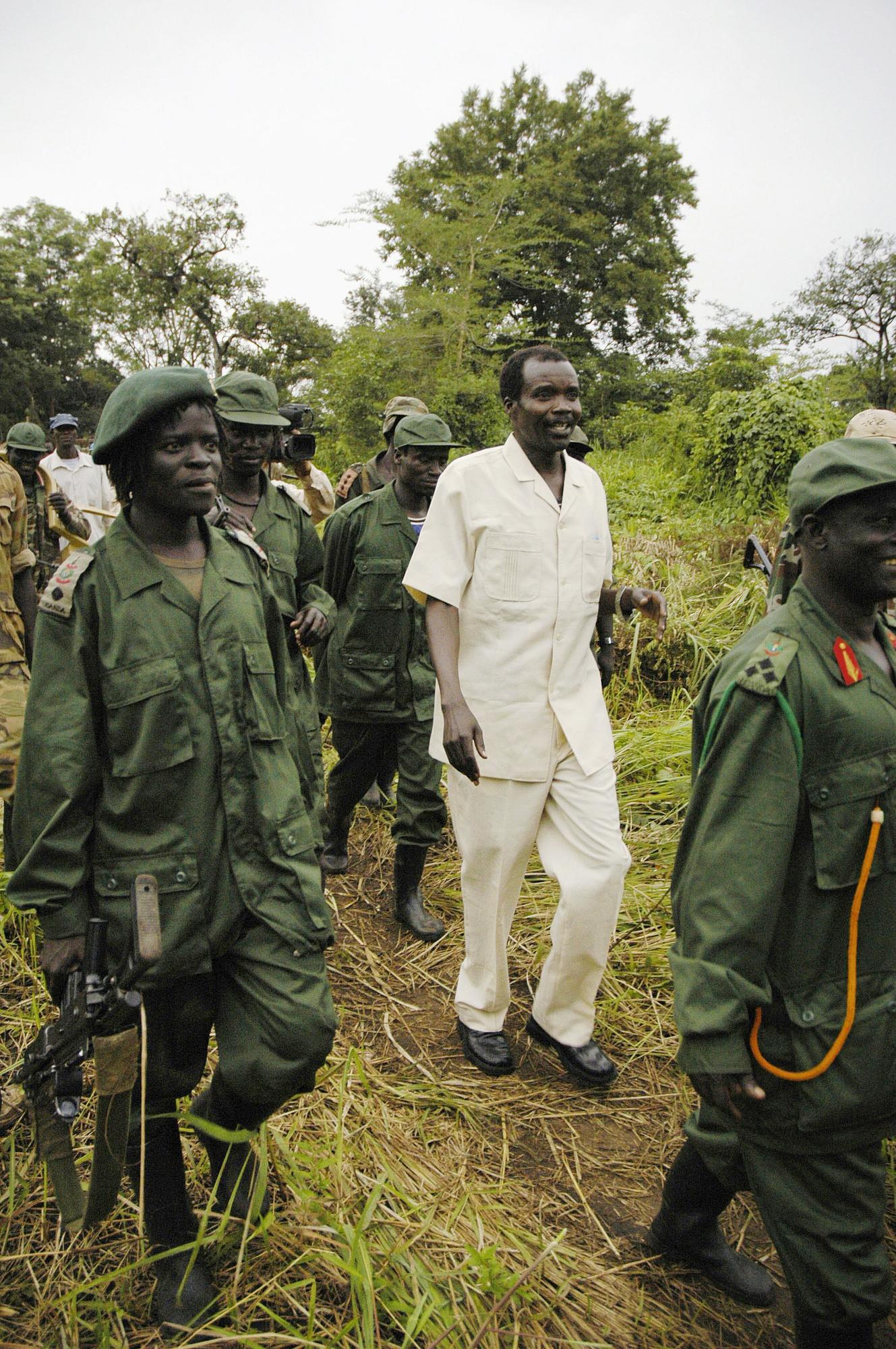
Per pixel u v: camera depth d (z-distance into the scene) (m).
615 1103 2.84
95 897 1.90
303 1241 2.13
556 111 35.34
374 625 3.79
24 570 3.98
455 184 28.38
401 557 3.80
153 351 40.19
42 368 52.78
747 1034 1.70
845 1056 1.64
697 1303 2.16
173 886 1.86
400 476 3.89
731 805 1.65
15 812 1.85
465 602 2.86
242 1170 2.20
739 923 1.61
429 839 3.78
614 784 2.91
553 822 2.90
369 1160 2.43
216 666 1.91
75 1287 1.99
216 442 1.91
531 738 2.81
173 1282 1.99
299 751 2.32
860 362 29.89
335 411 19.94
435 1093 2.82
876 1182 1.69
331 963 3.56
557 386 2.74
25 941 3.25
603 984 3.40
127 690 1.84
